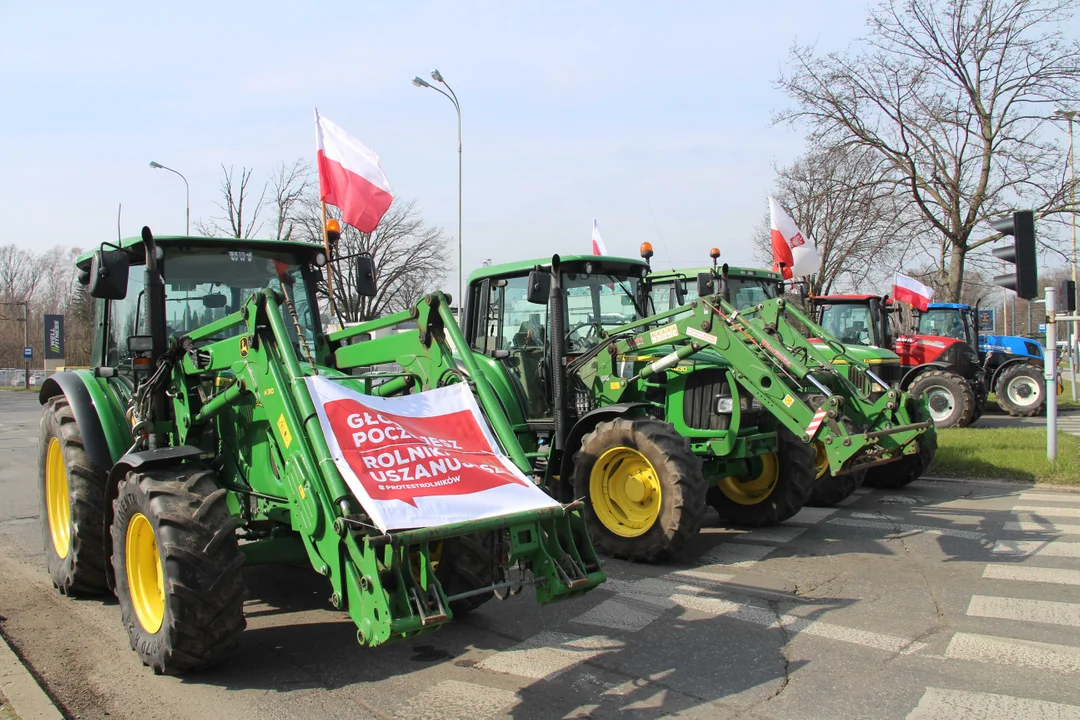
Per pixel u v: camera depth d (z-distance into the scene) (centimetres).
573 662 432
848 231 2366
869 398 729
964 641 454
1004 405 1767
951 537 699
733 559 642
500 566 421
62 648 457
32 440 1623
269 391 420
